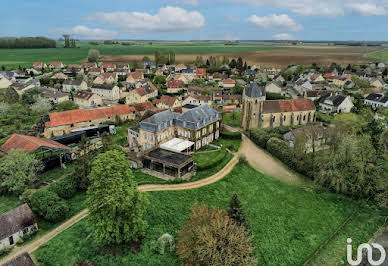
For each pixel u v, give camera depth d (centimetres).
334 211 5309
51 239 4141
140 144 7288
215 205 5116
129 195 3819
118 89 14338
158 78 17250
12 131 8588
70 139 7594
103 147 6247
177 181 5684
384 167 5644
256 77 18625
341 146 5866
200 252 3366
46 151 6084
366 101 12544
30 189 4975
